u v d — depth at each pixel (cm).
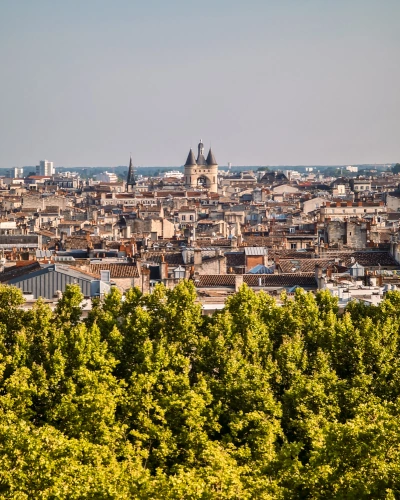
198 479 16288
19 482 16775
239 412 19388
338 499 16175
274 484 16350
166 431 19138
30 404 19788
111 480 16912
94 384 19625
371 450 16712
